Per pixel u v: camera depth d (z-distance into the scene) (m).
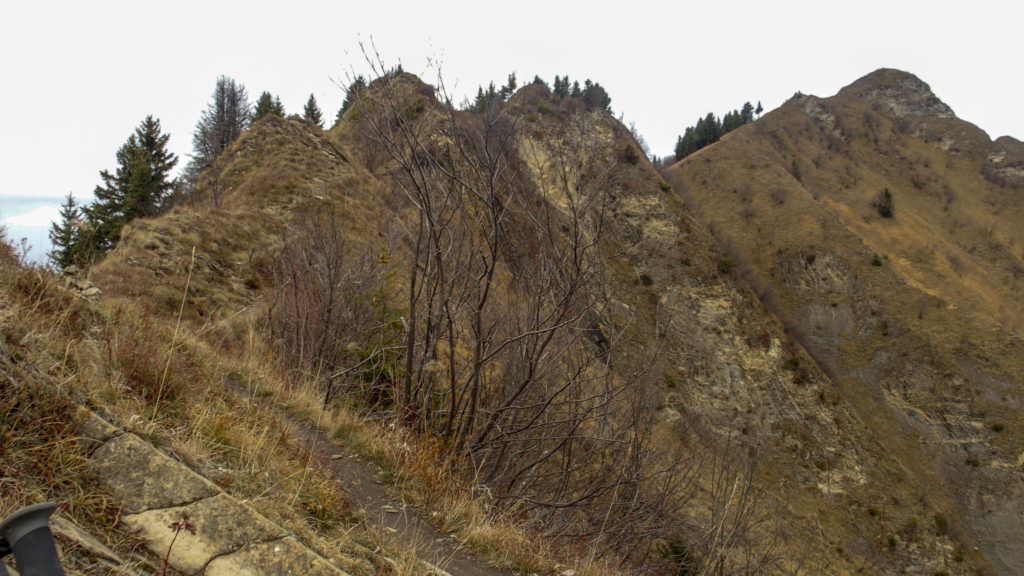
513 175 6.72
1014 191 100.88
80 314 4.71
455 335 7.28
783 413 42.69
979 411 51.97
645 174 55.16
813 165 97.75
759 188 76.94
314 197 21.25
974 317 57.25
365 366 8.43
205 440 3.81
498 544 4.61
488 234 6.88
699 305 47.59
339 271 10.09
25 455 2.70
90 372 3.69
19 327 3.50
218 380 5.55
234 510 3.12
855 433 43.44
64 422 3.02
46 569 1.16
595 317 7.24
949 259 78.69
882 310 60.22
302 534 3.33
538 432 7.17
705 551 8.15
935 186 100.75
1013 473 48.47
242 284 14.80
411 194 6.90
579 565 4.89
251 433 4.29
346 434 5.95
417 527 4.48
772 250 68.12
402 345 8.09
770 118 106.88
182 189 33.81
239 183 24.33
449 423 6.52
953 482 49.88
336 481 4.52
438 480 5.34
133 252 13.35
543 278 6.80
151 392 4.09
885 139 111.19
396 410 7.05
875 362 57.84
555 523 6.32
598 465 7.75
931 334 56.97
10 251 4.76
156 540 2.72
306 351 8.85
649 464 8.27
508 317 7.42
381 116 6.48
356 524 3.92
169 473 3.11
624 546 6.93
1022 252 87.12
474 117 6.80
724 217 74.44
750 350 46.03
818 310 62.53
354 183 23.58
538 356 6.51
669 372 41.53
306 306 9.21
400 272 10.84
